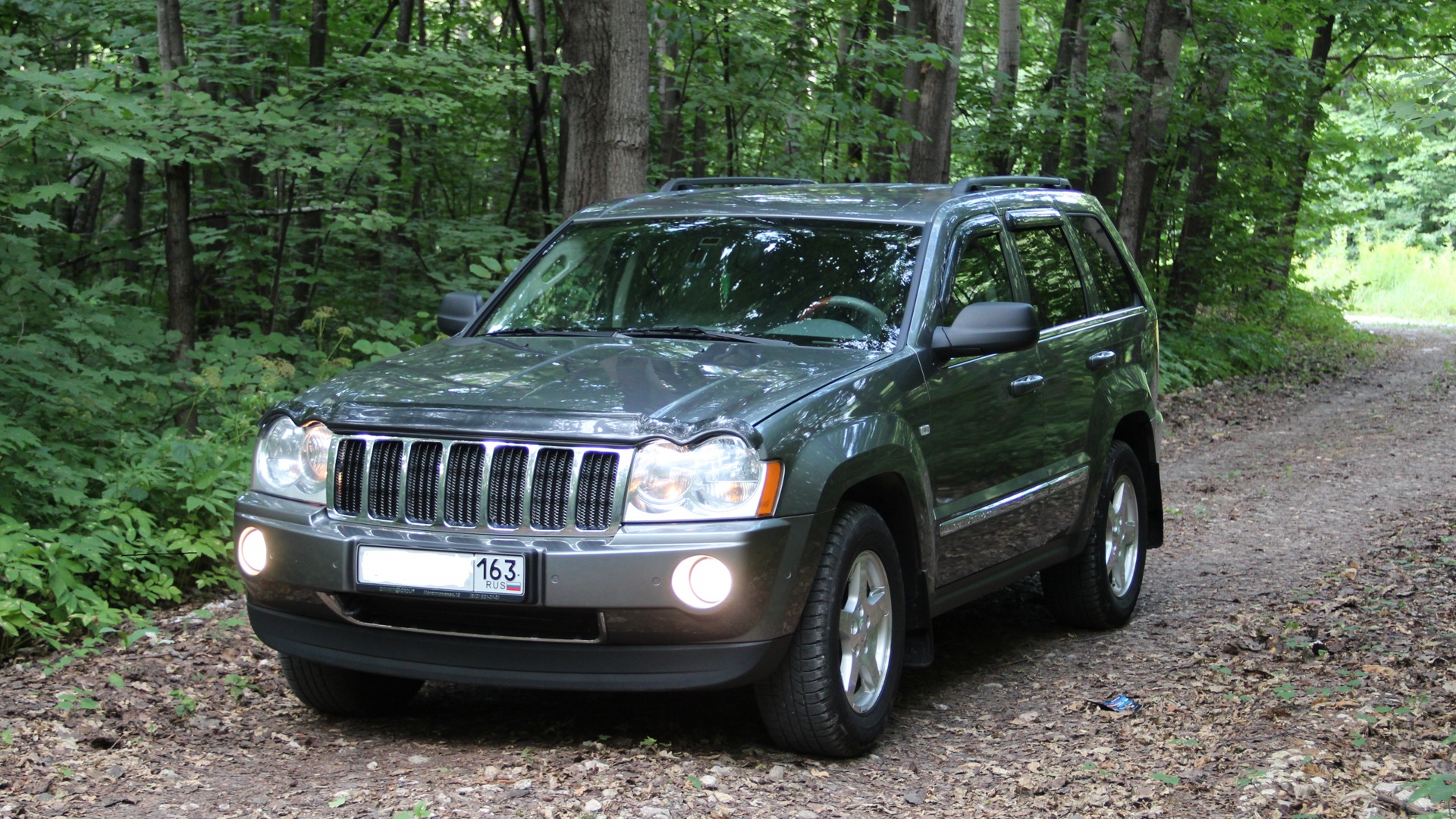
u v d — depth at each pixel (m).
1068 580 5.88
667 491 3.76
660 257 5.05
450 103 10.18
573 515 3.79
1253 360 19.47
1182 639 5.79
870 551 4.23
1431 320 35.62
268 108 9.52
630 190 9.31
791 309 4.70
